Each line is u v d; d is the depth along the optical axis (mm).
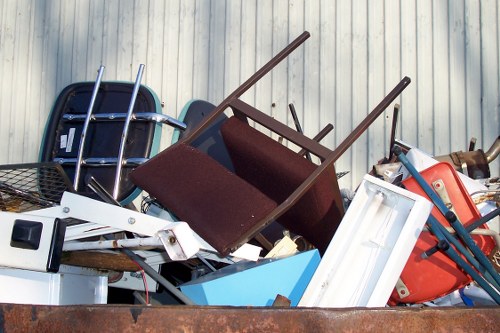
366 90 3633
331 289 1995
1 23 4129
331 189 2299
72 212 2059
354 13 3684
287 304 1860
